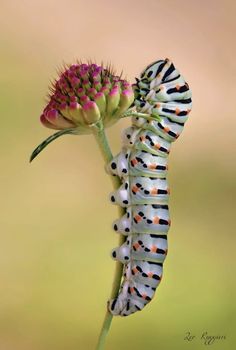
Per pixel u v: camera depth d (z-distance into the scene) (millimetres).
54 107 296
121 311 303
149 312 421
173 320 423
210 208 508
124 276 307
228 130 565
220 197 517
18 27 596
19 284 435
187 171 529
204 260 459
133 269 306
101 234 468
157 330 418
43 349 419
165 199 308
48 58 585
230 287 439
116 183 308
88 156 502
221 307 430
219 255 465
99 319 423
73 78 295
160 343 417
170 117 309
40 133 511
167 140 309
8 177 496
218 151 551
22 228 473
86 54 597
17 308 426
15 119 514
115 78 298
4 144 505
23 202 487
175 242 471
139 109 311
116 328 416
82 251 451
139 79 313
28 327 423
